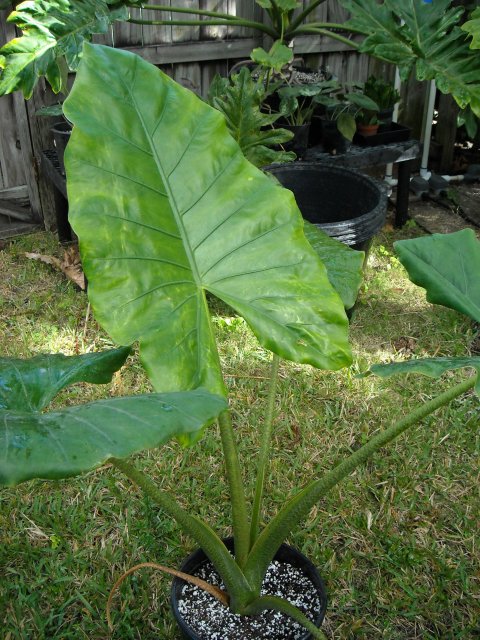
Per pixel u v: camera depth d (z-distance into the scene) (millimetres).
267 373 1901
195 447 1646
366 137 2643
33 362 1079
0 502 1512
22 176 2660
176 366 1024
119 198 1044
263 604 1120
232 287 1101
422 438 1689
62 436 716
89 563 1394
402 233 2717
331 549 1426
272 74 2520
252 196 1124
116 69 1068
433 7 2082
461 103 1983
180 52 2639
